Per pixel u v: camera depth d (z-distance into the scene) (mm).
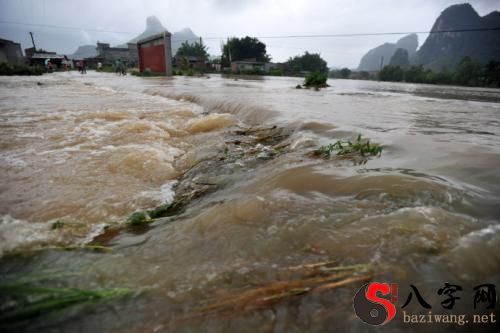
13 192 2490
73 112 6527
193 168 3188
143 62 28953
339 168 2480
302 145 3490
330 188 2092
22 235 1771
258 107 6223
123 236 1832
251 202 1922
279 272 1304
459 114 6234
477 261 1299
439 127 4496
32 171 2992
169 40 24125
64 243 1759
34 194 2459
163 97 10188
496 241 1405
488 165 2418
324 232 1557
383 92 13289
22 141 4109
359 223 1606
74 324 1077
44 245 1701
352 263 1331
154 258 1468
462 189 1972
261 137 4328
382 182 2064
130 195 2523
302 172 2418
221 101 7602
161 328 1050
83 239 1832
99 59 61125
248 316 1092
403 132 3973
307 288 1208
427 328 1040
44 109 6941
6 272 1396
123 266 1403
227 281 1264
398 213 1640
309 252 1425
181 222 1880
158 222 1998
